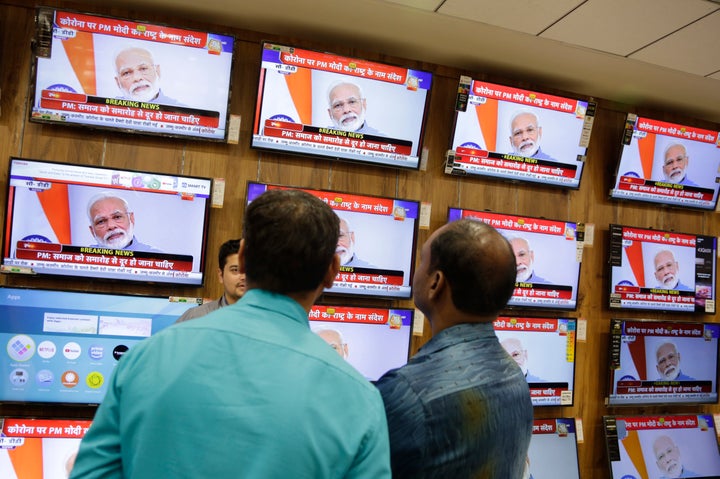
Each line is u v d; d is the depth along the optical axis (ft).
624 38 8.63
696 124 12.16
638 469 10.77
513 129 9.98
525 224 10.18
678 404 11.25
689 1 7.40
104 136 8.40
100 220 8.06
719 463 11.34
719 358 11.46
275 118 8.78
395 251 9.38
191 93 8.39
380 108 9.19
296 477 2.47
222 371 2.63
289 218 2.98
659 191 11.07
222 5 8.33
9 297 7.73
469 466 3.38
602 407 10.97
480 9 8.00
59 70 7.91
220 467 2.46
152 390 2.62
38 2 8.23
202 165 8.80
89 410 8.23
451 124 10.16
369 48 9.72
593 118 10.35
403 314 9.42
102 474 2.65
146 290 8.48
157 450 2.53
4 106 8.07
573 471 10.35
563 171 10.37
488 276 3.67
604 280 11.09
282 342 2.77
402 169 9.68
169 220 8.34
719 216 12.08
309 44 9.45
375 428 2.72
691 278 11.31
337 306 9.11
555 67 10.02
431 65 10.11
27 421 7.80
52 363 7.88
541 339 10.34
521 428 3.68
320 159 9.27
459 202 10.16
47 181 7.88
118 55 8.09
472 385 3.46
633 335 10.87
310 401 2.60
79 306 7.98
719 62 9.24
